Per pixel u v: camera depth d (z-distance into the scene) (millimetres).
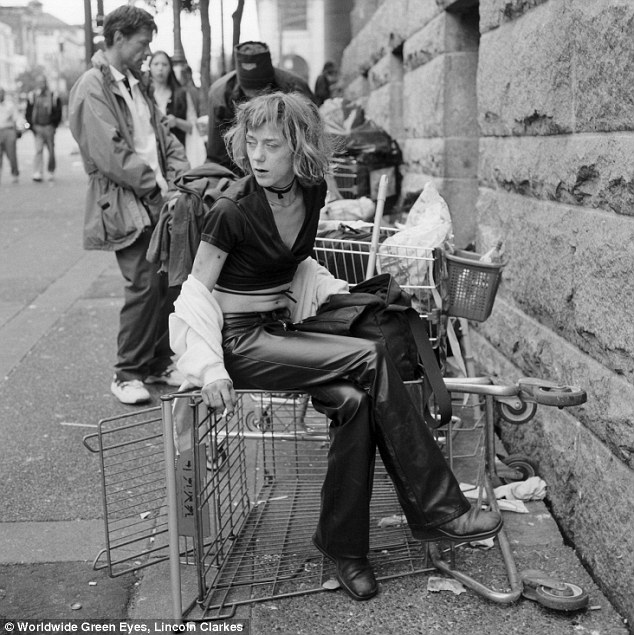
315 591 3270
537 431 4113
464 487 3975
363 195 7965
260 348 3158
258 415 4406
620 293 3180
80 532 3828
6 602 3299
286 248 3172
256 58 5152
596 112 3387
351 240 4254
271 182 3062
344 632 3043
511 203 4586
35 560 3604
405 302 3375
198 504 3201
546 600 3104
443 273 3957
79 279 9328
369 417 3080
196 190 4535
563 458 3750
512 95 4461
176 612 3117
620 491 3158
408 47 8062
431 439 3076
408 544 3564
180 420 3262
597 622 3074
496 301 4879
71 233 12469
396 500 3949
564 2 3730
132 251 5355
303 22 15930
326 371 3094
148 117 5480
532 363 4203
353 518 3166
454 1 6312
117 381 5555
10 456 4664
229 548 3588
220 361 3096
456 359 4535
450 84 6684
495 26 4812
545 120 4008
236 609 3197
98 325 7379
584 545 3471
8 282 9188
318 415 4758
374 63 10719
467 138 6754
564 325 3787
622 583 3109
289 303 3449
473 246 5617
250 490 4164
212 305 3145
